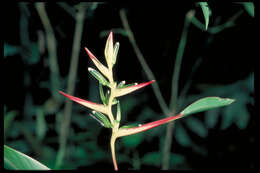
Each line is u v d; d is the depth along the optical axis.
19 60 4.02
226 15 2.98
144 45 4.27
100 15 3.62
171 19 3.81
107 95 1.07
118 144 4.36
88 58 4.30
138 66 4.50
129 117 4.49
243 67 3.70
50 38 3.49
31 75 4.13
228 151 4.25
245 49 3.62
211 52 3.88
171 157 4.15
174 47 4.16
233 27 3.45
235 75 3.80
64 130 3.51
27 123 4.14
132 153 4.30
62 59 4.25
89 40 4.03
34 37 3.94
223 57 3.82
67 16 3.74
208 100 1.04
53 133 4.20
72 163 3.87
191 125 4.10
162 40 4.13
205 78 4.06
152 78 3.41
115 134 1.06
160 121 1.06
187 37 3.96
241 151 4.11
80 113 4.58
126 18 3.52
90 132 4.36
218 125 4.24
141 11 3.72
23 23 3.74
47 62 4.08
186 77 4.18
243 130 3.95
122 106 4.38
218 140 4.30
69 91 3.40
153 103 4.51
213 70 3.95
